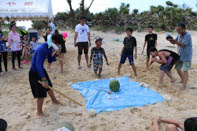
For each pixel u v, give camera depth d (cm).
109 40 1747
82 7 2661
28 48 966
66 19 3844
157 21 2795
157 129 301
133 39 658
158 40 1817
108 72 741
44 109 437
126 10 2850
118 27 2616
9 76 691
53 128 364
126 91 539
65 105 458
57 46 398
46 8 1026
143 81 631
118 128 364
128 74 698
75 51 1200
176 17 2731
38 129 362
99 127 367
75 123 381
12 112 427
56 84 608
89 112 411
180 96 507
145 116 405
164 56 566
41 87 381
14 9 975
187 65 538
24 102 479
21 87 584
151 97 495
